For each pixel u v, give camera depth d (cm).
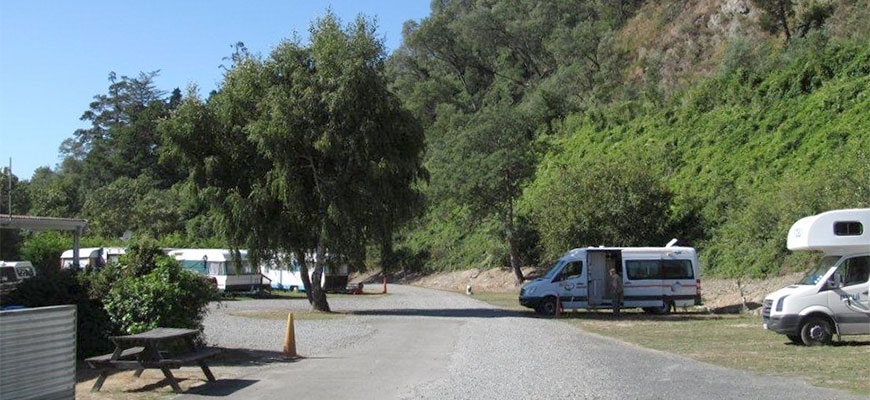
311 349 1730
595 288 3027
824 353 1606
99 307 1491
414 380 1256
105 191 7275
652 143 5244
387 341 1923
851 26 4628
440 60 11119
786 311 1762
